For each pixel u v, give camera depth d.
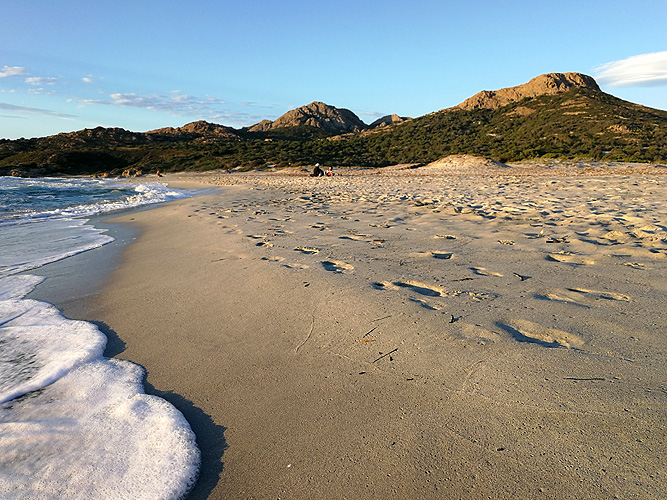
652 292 3.25
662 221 5.97
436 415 1.96
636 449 1.63
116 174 52.41
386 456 1.74
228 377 2.47
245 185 23.36
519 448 1.71
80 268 5.37
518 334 2.68
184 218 9.59
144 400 2.24
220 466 1.76
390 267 4.30
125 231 8.57
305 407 2.12
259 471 1.72
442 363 2.38
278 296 3.68
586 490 1.48
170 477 1.69
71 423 2.07
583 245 4.79
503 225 6.34
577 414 1.86
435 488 1.56
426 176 25.17
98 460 1.79
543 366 2.26
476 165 30.81
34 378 2.53
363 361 2.50
